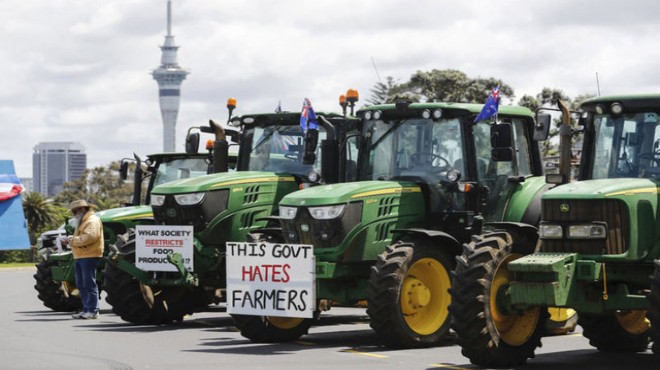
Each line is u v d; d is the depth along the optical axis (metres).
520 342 15.99
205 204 21.89
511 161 19.66
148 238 22.14
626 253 14.86
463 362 16.23
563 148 16.58
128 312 22.83
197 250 21.97
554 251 15.34
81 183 154.50
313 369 15.40
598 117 16.28
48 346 18.66
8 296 32.50
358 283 18.86
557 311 19.42
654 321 13.91
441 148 19.14
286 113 23.30
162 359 16.72
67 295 26.72
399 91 68.62
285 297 18.22
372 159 19.69
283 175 22.89
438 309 18.23
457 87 68.12
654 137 15.81
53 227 112.69
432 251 18.09
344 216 18.30
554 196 15.29
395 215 18.83
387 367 15.63
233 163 27.50
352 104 23.08
